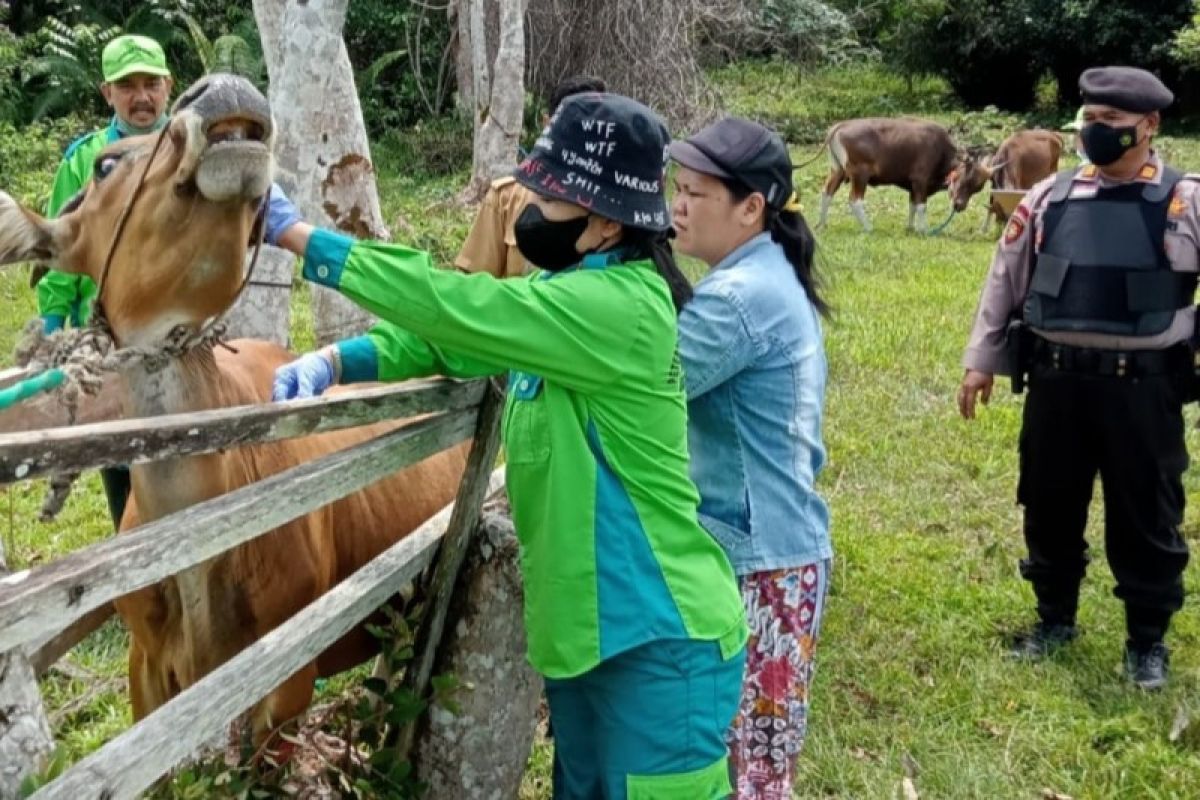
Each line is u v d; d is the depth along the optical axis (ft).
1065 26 80.28
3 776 6.59
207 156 6.70
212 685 6.91
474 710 9.75
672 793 8.26
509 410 8.29
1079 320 13.97
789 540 9.71
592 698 8.39
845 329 30.71
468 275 7.50
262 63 52.54
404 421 10.93
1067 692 14.62
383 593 8.63
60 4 62.69
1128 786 12.86
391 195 49.67
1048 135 49.01
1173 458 14.33
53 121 54.08
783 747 10.00
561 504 7.94
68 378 7.54
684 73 56.29
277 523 7.18
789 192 9.82
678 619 8.05
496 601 9.52
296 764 9.79
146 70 13.53
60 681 13.79
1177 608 14.76
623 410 7.90
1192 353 14.07
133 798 6.30
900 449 22.65
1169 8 79.51
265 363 10.04
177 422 6.41
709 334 9.23
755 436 9.56
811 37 75.10
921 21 83.97
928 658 15.38
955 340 29.91
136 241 7.41
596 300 7.62
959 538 19.02
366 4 63.62
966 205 49.26
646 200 7.73
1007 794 12.75
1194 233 13.62
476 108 44.52
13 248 7.88
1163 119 80.48
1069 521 15.16
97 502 18.90
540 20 55.11
